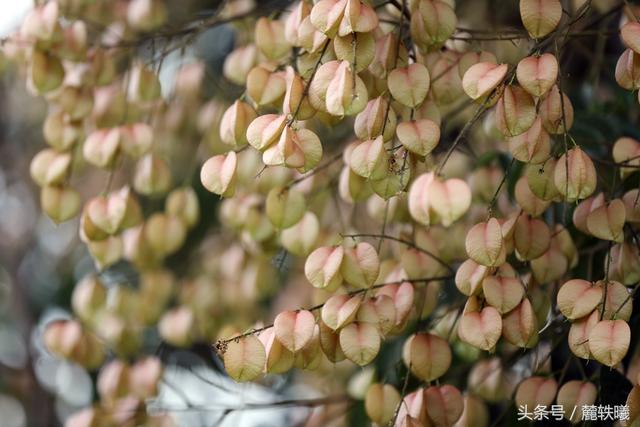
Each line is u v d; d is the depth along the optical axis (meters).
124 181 2.98
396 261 2.38
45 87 2.45
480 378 2.41
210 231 2.91
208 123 2.68
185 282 2.84
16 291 3.35
